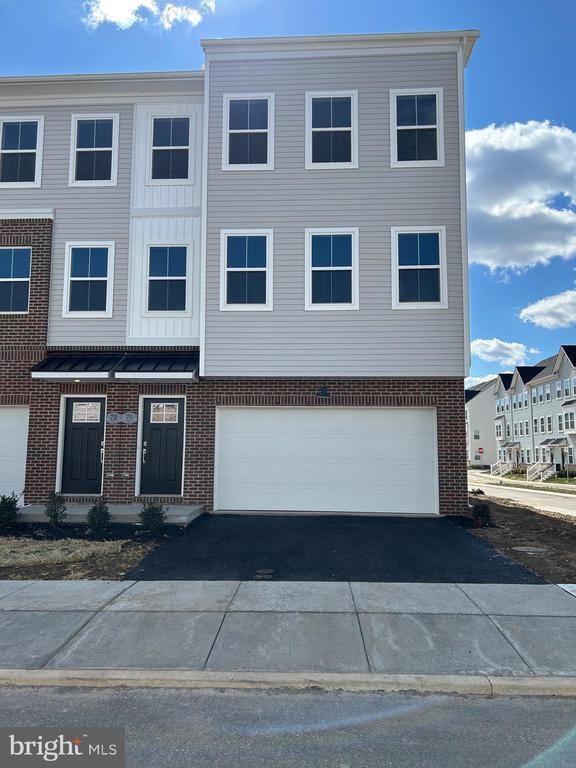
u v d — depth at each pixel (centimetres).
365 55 1255
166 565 786
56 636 539
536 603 627
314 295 1219
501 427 6128
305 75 1260
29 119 1337
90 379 1194
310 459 1223
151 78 1304
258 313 1216
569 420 4497
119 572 751
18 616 588
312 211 1233
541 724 397
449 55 1245
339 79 1255
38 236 1300
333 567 777
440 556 838
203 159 1259
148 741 373
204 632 547
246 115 1266
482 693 445
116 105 1332
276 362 1205
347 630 551
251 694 443
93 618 582
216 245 1238
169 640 529
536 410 5166
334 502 1209
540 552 870
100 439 1260
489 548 892
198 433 1222
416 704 427
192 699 434
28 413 1275
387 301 1204
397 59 1252
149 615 590
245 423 1238
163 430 1254
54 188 1315
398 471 1209
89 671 469
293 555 842
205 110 1265
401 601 632
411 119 1243
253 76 1266
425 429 1214
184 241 1289
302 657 494
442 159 1225
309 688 452
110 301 1288
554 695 443
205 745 368
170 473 1243
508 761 350
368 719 404
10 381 1267
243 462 1228
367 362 1196
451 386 1201
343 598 643
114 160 1316
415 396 1201
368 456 1216
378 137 1240
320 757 355
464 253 1202
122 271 1293
